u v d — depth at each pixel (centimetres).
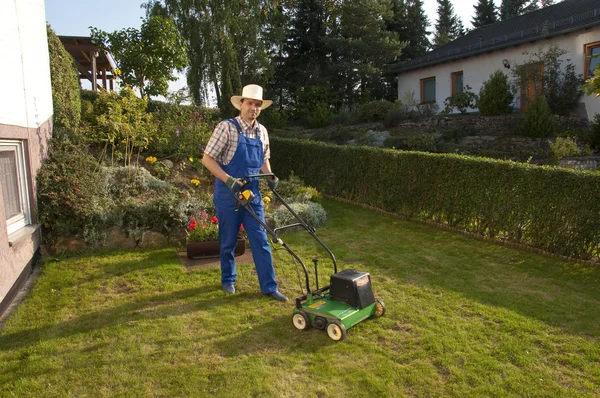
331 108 2255
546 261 564
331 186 980
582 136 1263
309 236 689
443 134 1477
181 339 365
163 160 929
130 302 437
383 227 740
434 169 737
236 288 476
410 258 580
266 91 2383
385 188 834
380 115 1828
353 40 2373
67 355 340
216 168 428
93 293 459
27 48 567
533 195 598
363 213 838
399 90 2225
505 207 633
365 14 2338
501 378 311
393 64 2525
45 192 579
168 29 1311
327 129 1798
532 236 604
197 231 582
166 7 2014
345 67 2344
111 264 540
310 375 316
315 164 1032
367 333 376
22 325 388
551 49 1423
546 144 1289
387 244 644
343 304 384
